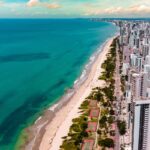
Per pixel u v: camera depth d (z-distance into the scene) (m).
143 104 141.62
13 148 195.50
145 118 143.50
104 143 191.50
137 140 148.00
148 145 148.12
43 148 194.00
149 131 145.38
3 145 198.88
